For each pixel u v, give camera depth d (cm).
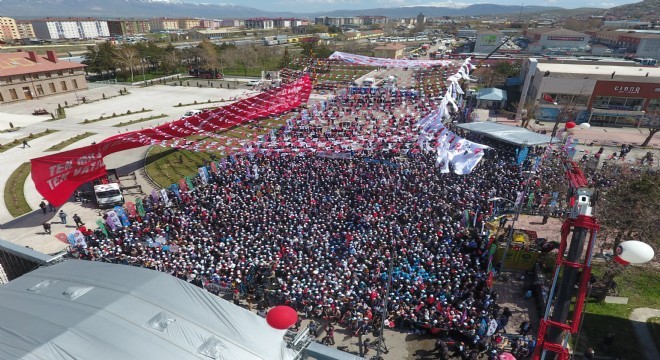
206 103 7981
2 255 1908
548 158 4350
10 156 5022
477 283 2444
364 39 18212
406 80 7331
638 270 2572
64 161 3641
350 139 4772
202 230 2986
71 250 2661
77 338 1116
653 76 6375
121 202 3834
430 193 3547
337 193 3588
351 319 2256
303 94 7238
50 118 6794
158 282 1414
